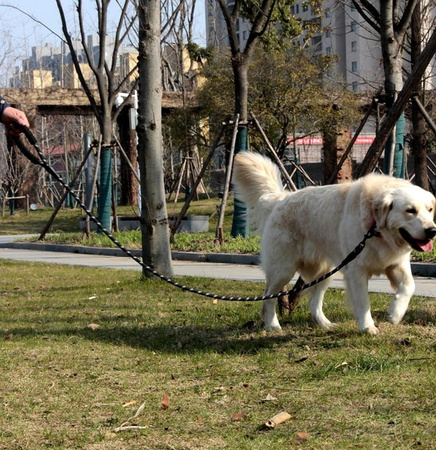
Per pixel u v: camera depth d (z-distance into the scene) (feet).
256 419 14.90
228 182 53.62
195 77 122.21
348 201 21.21
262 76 88.84
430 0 70.79
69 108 110.73
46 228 68.28
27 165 125.18
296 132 106.93
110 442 13.94
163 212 36.47
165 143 116.37
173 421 14.98
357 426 14.10
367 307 21.33
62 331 24.44
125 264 48.98
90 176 82.64
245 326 24.03
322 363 18.84
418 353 19.20
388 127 33.37
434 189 75.92
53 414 15.69
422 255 39.83
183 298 30.73
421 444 13.01
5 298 33.55
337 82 96.43
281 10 90.94
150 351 21.20
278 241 22.95
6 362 20.13
